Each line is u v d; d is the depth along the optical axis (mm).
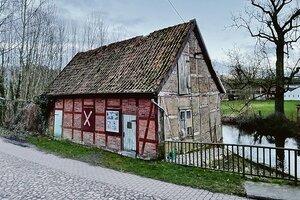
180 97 15070
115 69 17000
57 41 42094
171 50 14812
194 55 16578
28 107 21578
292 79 26719
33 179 9664
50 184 9148
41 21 38344
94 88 16547
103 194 8258
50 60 39000
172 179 9805
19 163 12016
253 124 28156
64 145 17000
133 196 8125
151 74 14258
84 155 14266
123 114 14969
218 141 18984
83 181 9578
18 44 30609
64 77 20812
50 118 20469
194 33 16609
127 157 14000
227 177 9992
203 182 9398
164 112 13617
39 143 17531
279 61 26531
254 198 8023
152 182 9562
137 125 14219
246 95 35625
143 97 13953
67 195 8117
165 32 16516
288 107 37625
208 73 18156
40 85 35031
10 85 28781
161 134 13344
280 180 9484
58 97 19531
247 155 17328
